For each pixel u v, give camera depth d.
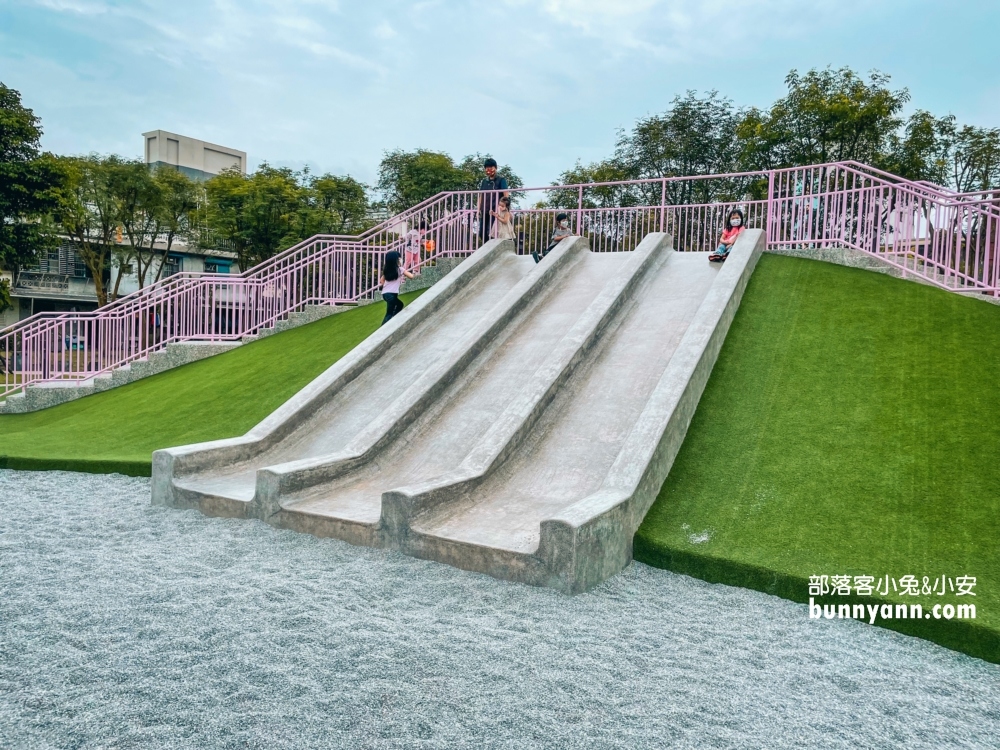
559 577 5.41
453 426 8.77
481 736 3.29
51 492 8.53
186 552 6.21
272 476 7.06
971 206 10.48
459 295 13.14
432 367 9.56
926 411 7.47
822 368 8.67
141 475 9.37
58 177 28.20
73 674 3.77
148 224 38.22
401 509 6.26
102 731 3.21
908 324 9.43
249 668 3.90
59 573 5.52
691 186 29.64
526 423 8.03
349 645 4.25
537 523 6.42
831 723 3.56
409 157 36.88
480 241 17.47
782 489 6.64
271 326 17.30
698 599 5.37
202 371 15.05
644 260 11.91
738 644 4.55
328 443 9.14
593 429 8.09
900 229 11.70
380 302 17.12
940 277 11.08
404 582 5.54
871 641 4.69
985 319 9.34
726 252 12.20
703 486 6.89
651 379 8.78
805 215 13.23
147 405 13.51
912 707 3.79
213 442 8.52
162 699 3.52
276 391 12.38
